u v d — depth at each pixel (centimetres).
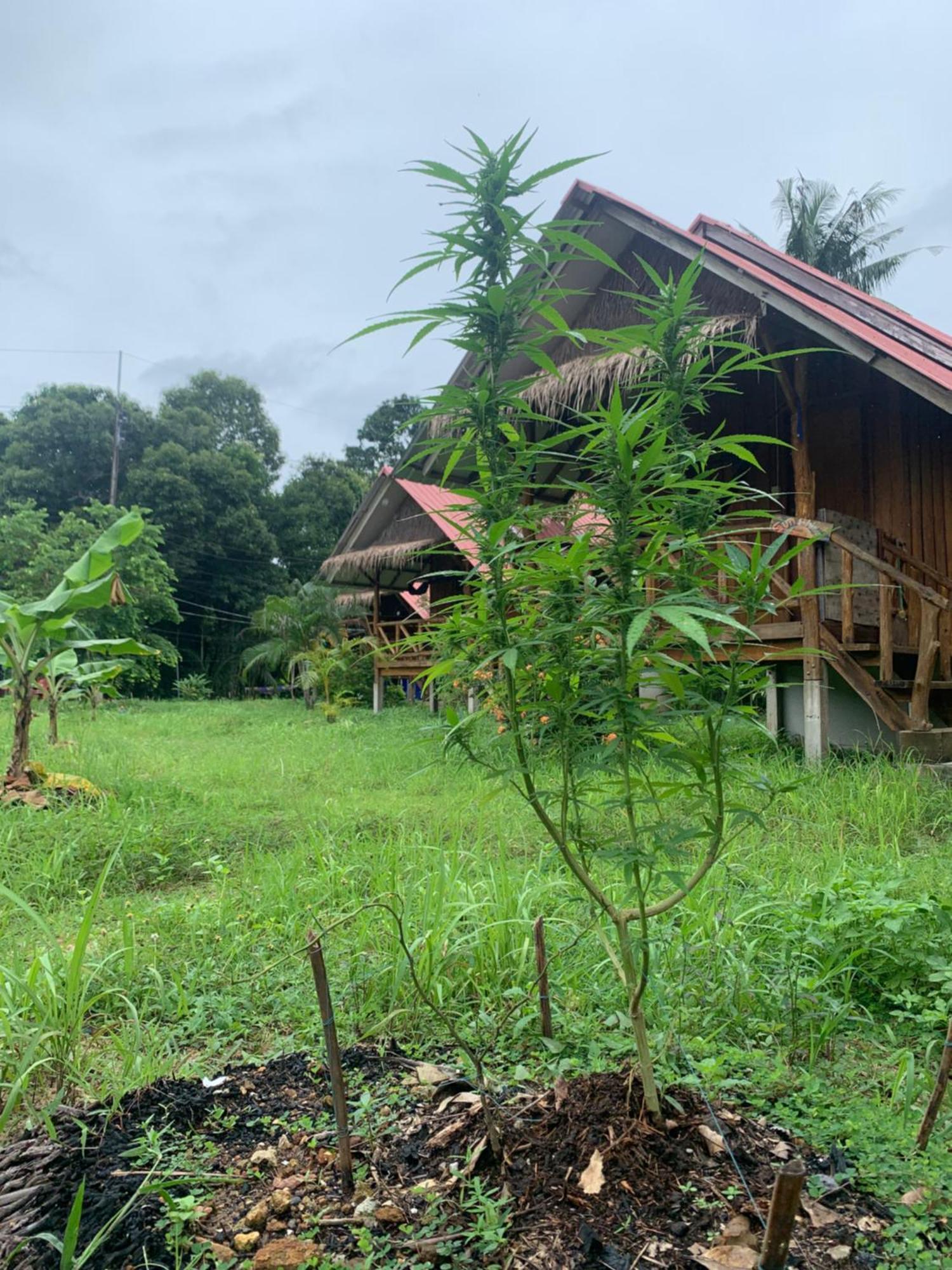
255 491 3241
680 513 200
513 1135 205
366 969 312
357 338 182
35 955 297
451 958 304
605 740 195
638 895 194
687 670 172
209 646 3138
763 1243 158
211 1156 207
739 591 182
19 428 2870
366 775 836
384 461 3781
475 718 194
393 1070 253
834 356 830
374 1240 176
